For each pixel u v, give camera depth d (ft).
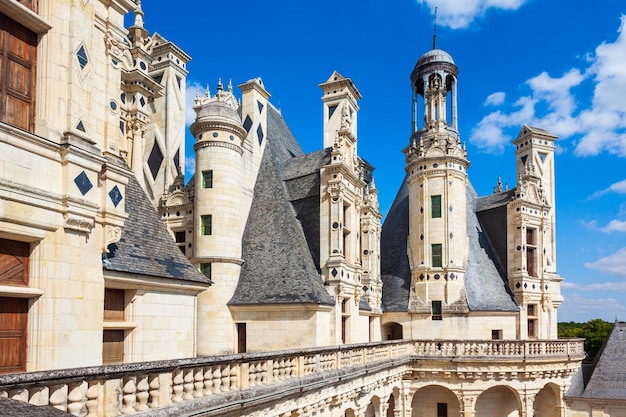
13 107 40.98
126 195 69.00
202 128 106.93
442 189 144.25
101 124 49.73
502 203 156.87
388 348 110.73
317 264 110.73
